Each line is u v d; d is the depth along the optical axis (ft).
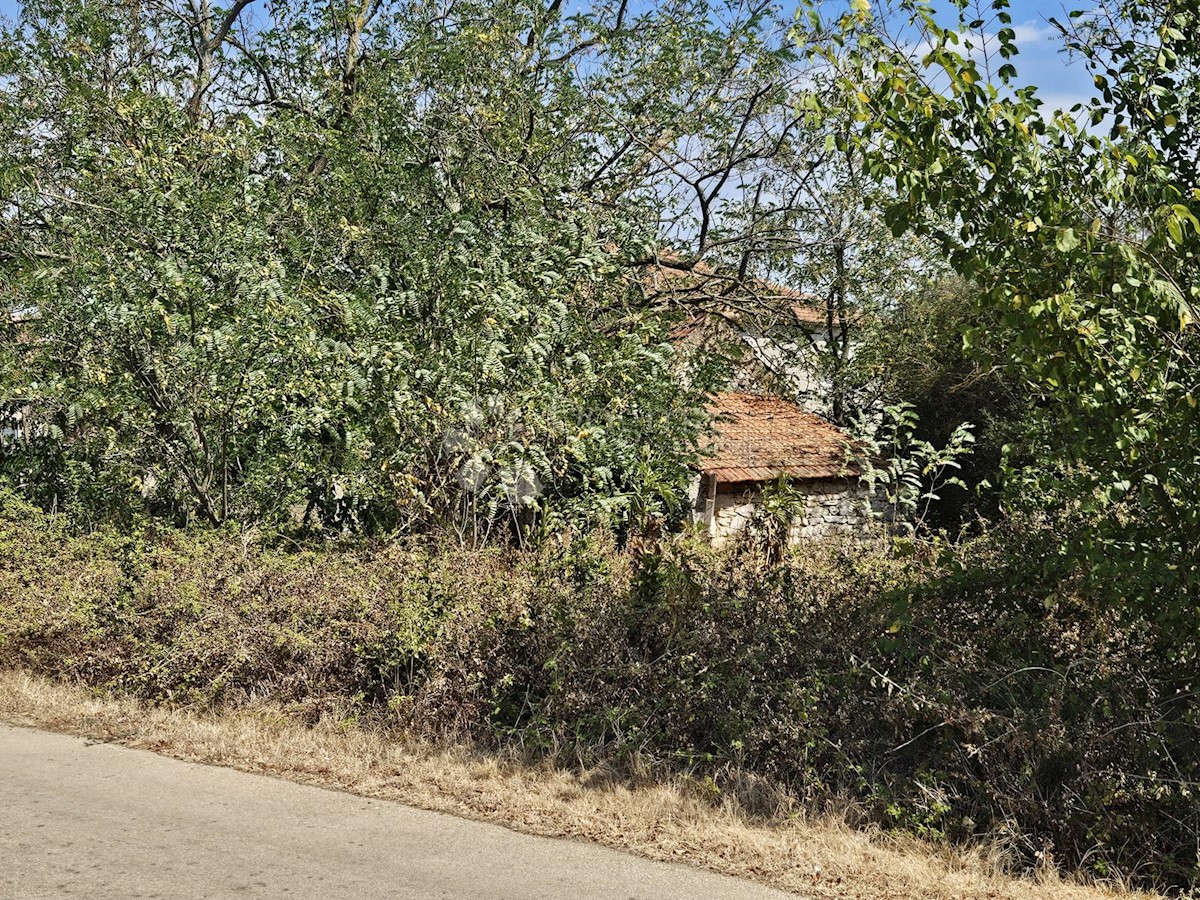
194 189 32.22
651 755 20.49
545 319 31.42
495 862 15.88
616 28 45.24
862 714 19.76
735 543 25.75
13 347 32.73
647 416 33.73
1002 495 22.61
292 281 32.09
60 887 14.14
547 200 37.65
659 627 22.72
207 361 29.25
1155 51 18.04
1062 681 18.13
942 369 63.26
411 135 38.09
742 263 49.65
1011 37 15.83
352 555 27.76
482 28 39.47
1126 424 15.93
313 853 15.96
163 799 18.31
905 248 53.83
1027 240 16.08
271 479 31.68
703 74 43.32
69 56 37.50
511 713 22.76
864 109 16.47
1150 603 17.44
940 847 17.16
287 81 42.78
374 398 30.66
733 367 40.98
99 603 25.85
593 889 14.93
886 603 21.27
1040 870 16.37
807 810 18.53
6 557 29.40
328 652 23.79
